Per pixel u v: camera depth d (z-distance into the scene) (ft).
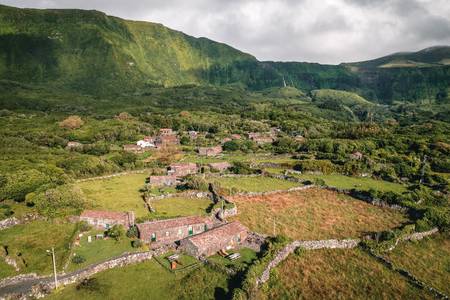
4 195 284.41
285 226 271.49
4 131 595.88
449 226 279.90
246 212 298.15
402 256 238.07
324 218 295.07
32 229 240.12
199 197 334.65
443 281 212.23
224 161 497.05
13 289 174.91
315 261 221.87
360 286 199.31
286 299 180.96
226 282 185.98
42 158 431.84
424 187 376.27
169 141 654.53
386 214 309.83
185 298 174.19
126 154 509.35
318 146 580.71
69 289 177.68
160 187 360.48
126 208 291.17
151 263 204.03
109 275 191.01
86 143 609.42
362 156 514.27
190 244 213.25
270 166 472.44
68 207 263.70
